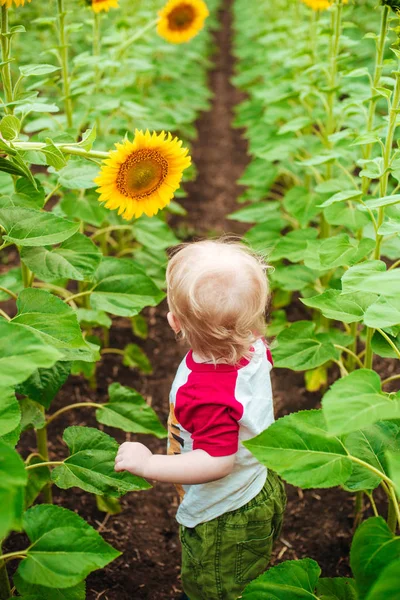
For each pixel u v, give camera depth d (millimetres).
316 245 2529
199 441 1855
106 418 2512
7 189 2498
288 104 4520
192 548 2105
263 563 2148
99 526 2930
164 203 2139
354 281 1743
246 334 1867
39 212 2070
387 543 1622
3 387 1474
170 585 2656
